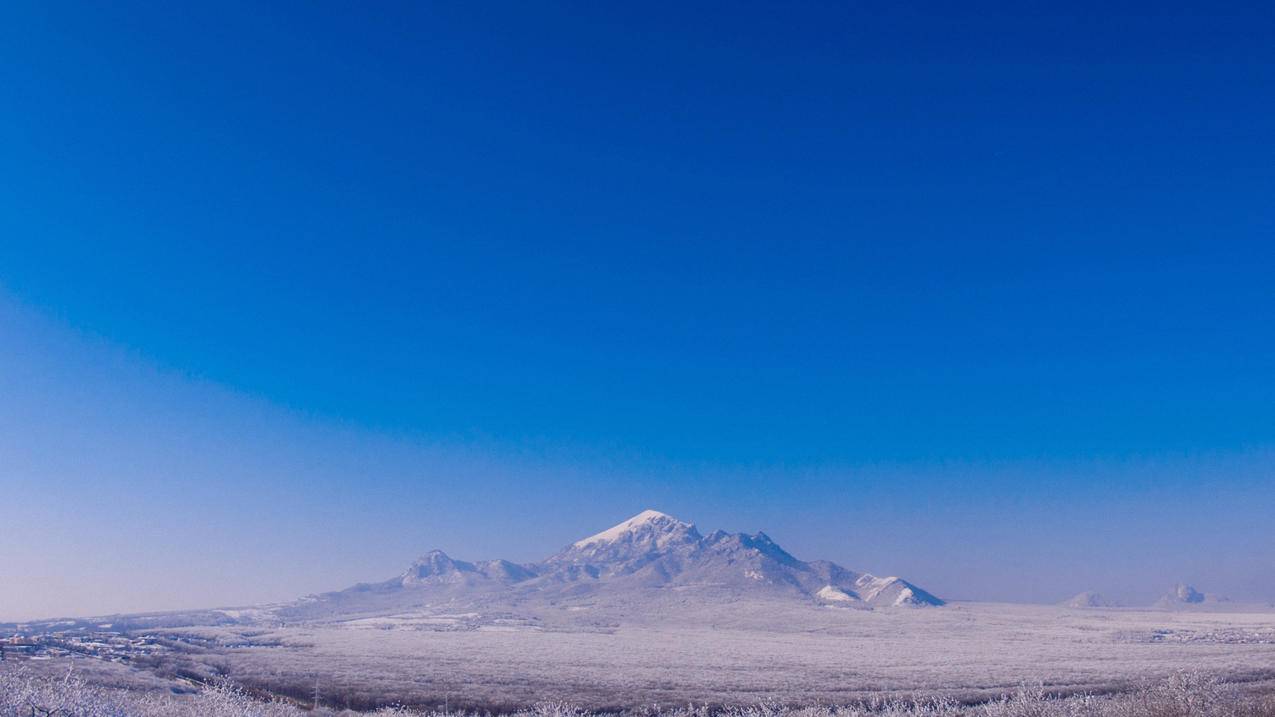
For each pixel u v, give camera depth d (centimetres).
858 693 8012
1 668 5497
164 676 8194
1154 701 4897
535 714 6353
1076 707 5134
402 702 7294
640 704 7250
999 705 5600
